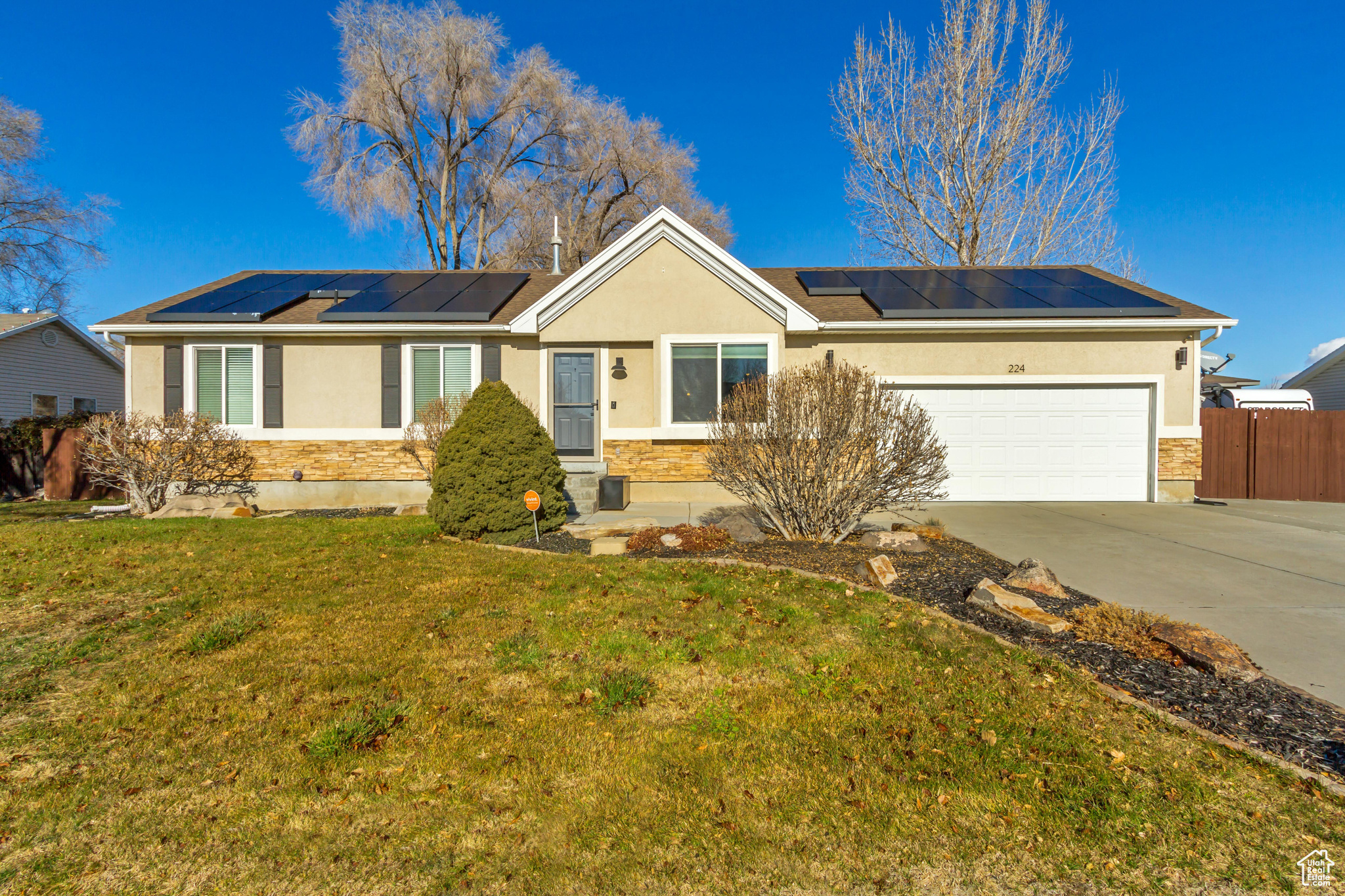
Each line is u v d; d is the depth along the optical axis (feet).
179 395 39.81
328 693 13.30
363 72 78.95
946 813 9.74
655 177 93.81
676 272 38.73
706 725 12.05
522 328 38.75
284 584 20.54
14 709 12.70
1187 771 10.60
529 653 14.93
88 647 15.57
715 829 9.43
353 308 40.47
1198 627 15.49
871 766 10.80
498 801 10.00
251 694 13.24
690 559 23.27
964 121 71.41
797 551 24.12
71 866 8.69
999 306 39.81
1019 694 13.10
